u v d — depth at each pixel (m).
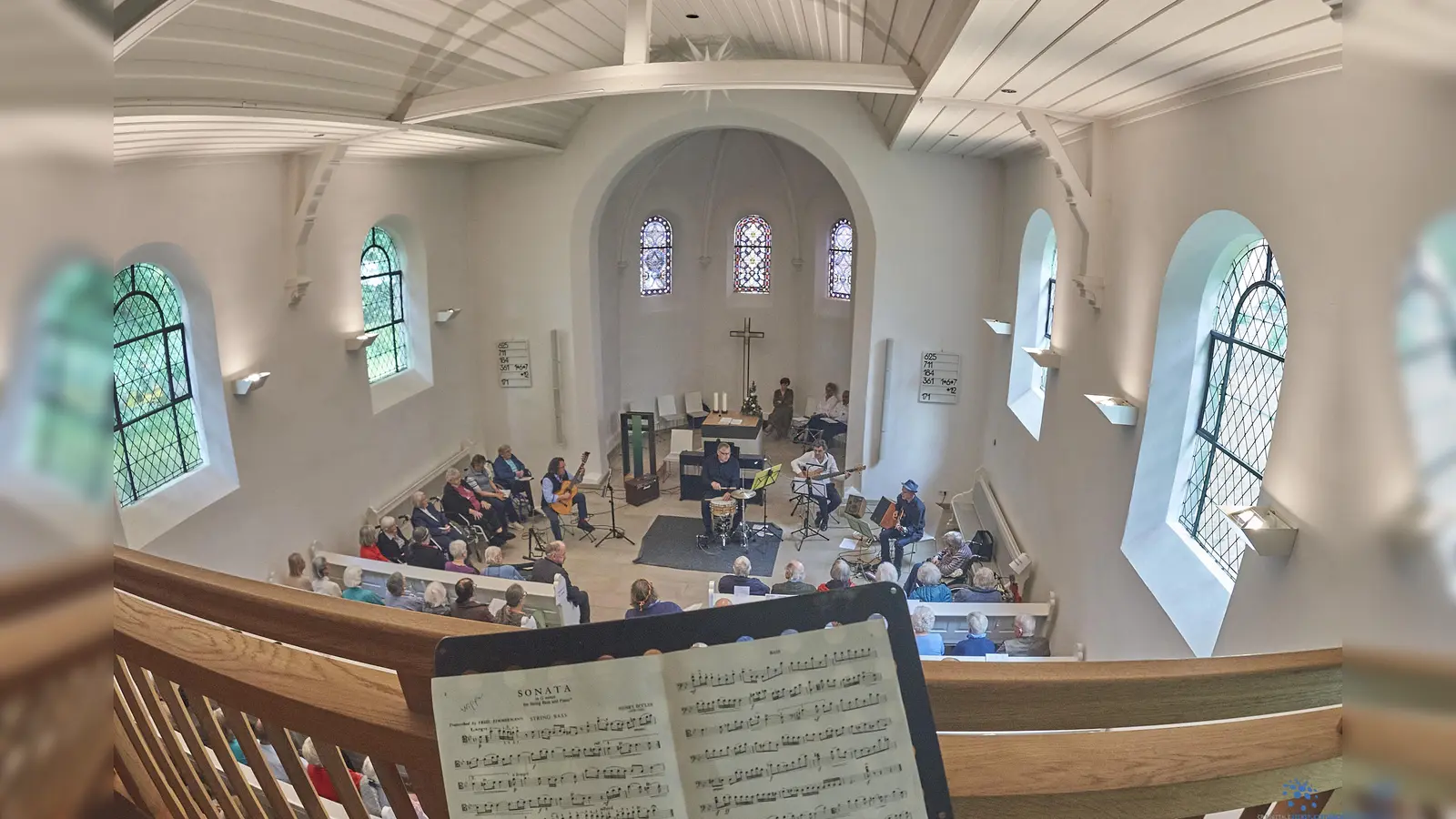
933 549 12.58
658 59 11.34
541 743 1.33
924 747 1.38
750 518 13.74
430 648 1.58
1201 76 4.80
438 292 13.02
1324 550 3.81
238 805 2.96
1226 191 4.97
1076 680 1.62
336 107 7.36
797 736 1.35
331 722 1.68
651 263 17.47
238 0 5.04
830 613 1.39
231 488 8.87
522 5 7.05
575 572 11.82
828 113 12.53
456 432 13.84
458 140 10.33
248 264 8.94
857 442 13.96
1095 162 7.30
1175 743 1.67
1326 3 3.06
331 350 10.53
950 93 6.77
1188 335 6.08
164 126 6.00
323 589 8.73
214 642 1.86
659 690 1.34
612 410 16.41
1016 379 11.51
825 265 17.39
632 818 1.32
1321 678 1.74
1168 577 6.12
